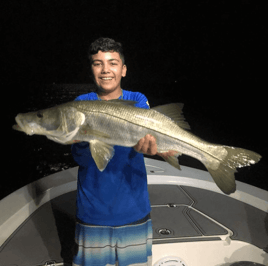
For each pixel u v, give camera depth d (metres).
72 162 11.60
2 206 2.75
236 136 18.28
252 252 2.37
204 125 24.08
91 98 2.07
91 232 1.86
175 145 1.78
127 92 2.14
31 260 2.15
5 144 14.87
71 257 2.20
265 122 25.53
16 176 9.77
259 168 9.66
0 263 2.10
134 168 1.96
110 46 1.87
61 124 1.75
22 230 2.55
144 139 1.66
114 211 1.86
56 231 2.56
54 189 3.24
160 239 2.41
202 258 2.42
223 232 2.56
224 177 1.79
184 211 2.98
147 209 2.00
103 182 1.87
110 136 1.73
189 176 3.79
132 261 1.94
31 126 1.80
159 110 1.78
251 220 2.82
